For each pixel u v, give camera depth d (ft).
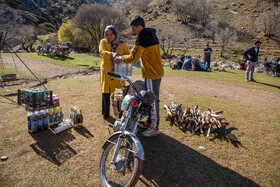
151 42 10.37
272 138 12.98
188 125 13.61
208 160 10.41
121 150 9.54
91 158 10.04
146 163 9.88
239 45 173.58
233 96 23.27
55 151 10.46
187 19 244.83
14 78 21.65
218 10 252.42
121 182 8.39
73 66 41.34
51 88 22.61
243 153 11.18
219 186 8.64
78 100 18.69
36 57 48.39
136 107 8.44
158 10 298.56
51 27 360.28
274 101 21.86
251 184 8.84
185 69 47.03
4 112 15.10
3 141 11.16
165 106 17.03
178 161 10.19
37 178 8.55
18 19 311.47
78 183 8.38
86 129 12.99
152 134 12.19
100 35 120.47
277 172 9.68
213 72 44.70
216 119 13.98
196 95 22.70
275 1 232.73
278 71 44.70
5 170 8.94
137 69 41.88
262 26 195.11
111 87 13.83
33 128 11.95
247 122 15.37
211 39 195.21
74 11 492.54
